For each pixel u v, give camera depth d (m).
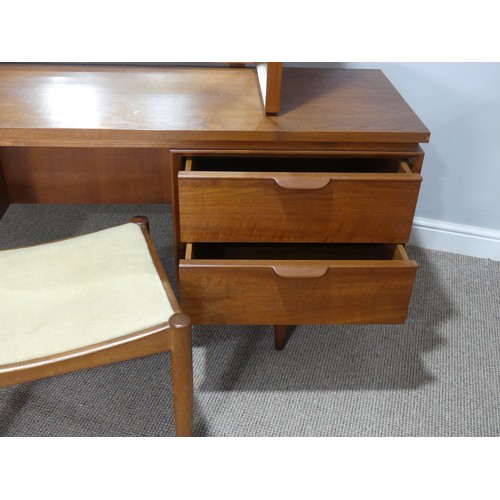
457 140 1.53
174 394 0.95
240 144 1.04
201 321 1.06
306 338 1.37
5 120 1.01
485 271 1.63
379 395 1.23
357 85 1.25
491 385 1.27
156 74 1.27
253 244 1.30
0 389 1.20
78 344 0.85
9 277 0.97
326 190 1.01
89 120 1.03
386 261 1.02
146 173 1.49
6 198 1.50
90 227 1.73
